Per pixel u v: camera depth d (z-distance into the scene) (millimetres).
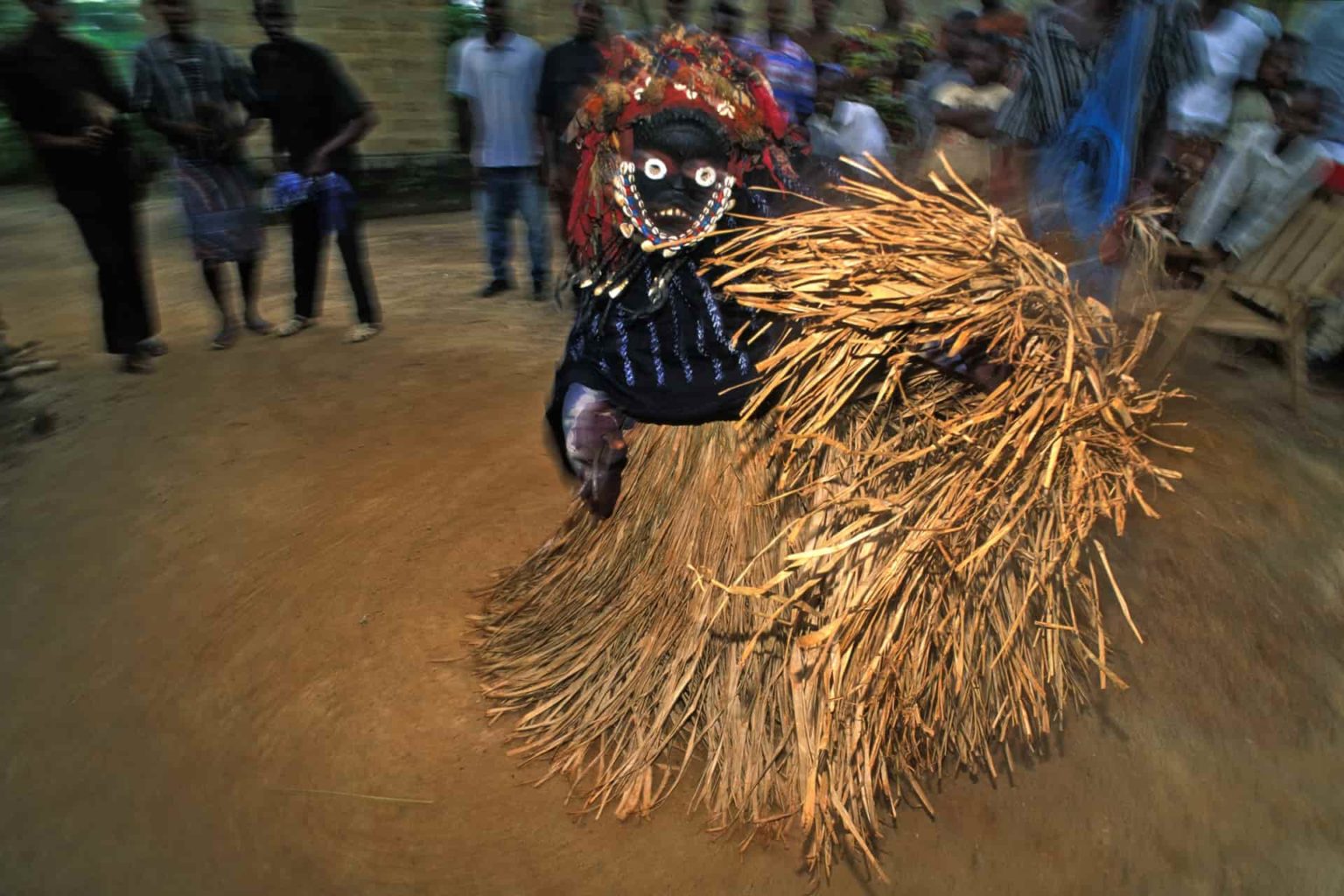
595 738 2785
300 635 3250
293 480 4230
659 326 2629
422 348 5844
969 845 2551
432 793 2670
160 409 4965
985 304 2398
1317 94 5184
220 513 3967
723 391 2588
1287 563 3674
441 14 9594
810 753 2506
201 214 5551
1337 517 3971
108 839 2498
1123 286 4879
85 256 8062
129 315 5352
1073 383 2330
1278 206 4895
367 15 9266
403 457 4434
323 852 2479
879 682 2439
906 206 2662
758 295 2549
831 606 2477
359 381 5328
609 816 2604
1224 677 3133
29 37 4871
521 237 8680
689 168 2506
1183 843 2570
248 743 2820
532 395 5152
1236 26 5270
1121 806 2678
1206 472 4215
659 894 2391
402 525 3883
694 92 2518
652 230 2523
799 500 2588
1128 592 3471
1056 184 4449
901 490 2486
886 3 7355
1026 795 2705
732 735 2615
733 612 2619
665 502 2785
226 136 5520
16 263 7832
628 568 2877
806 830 2422
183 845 2486
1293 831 2613
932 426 2539
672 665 2676
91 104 4992
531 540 3781
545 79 5926
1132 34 4184
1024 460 2381
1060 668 2734
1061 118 4324
